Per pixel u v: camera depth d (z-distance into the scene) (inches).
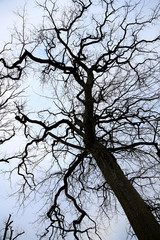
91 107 319.6
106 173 257.8
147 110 329.4
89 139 293.4
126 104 334.3
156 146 293.0
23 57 366.6
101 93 330.3
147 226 198.4
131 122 324.2
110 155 282.8
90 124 302.0
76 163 340.2
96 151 282.0
